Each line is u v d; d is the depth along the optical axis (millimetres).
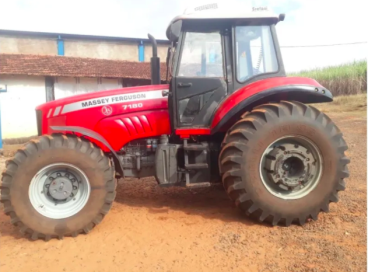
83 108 4059
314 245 3068
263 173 3611
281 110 3516
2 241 3375
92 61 16516
